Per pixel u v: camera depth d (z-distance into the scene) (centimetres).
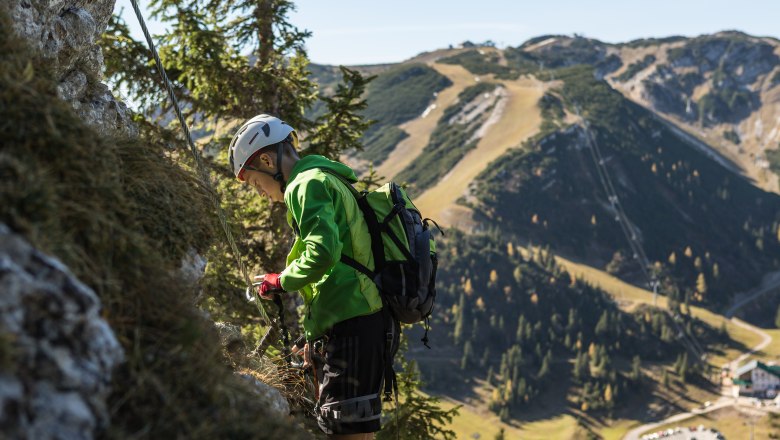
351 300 295
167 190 275
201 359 210
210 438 189
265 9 1152
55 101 218
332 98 1106
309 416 360
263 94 1111
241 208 970
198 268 282
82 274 190
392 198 309
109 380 172
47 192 182
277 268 1030
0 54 228
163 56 1039
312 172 298
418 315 305
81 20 375
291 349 342
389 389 309
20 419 146
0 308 151
